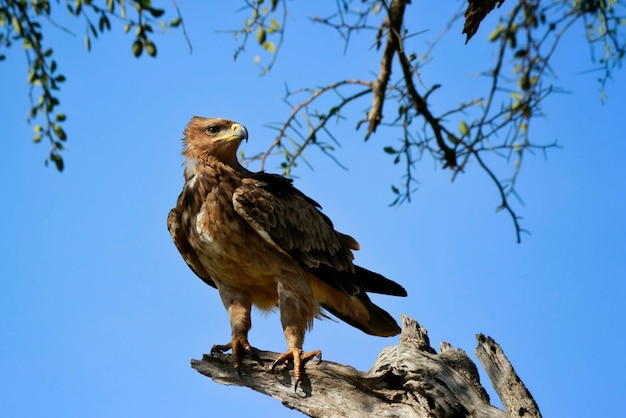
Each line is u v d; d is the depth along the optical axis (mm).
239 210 12250
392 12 10773
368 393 10688
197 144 12898
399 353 10477
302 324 12312
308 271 12828
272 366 11203
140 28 11141
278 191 12773
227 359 11492
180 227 12812
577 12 12148
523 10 12055
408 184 12000
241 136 12711
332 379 10820
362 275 13859
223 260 12516
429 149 11906
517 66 12008
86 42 11258
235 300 12711
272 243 12328
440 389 10227
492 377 10180
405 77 11242
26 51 12008
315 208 13320
